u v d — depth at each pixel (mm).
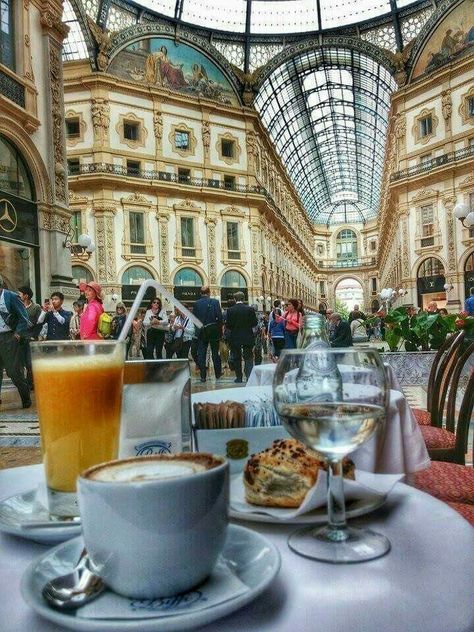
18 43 9883
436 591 504
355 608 478
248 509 762
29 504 770
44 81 10680
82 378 673
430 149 26625
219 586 510
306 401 751
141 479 502
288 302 9219
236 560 577
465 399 2260
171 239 26875
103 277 24562
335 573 552
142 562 474
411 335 5414
